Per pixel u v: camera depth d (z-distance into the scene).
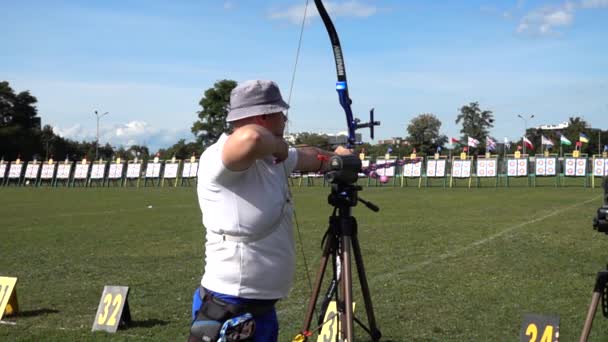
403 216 17.03
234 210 3.37
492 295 7.69
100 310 6.61
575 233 12.91
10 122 80.75
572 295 7.61
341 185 4.02
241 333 3.35
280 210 3.47
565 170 32.75
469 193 27.52
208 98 65.62
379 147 49.59
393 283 8.43
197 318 3.47
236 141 3.15
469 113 79.75
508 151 61.25
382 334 6.21
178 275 9.39
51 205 24.08
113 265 10.30
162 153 70.62
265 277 3.44
